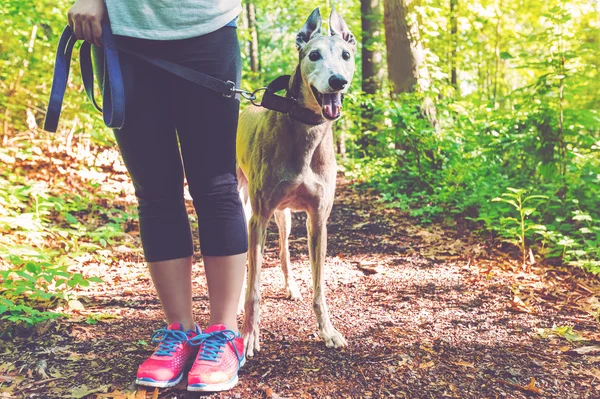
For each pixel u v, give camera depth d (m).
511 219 4.26
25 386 2.06
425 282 3.71
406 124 6.31
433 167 6.54
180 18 1.95
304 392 2.06
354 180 7.99
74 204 4.79
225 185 2.12
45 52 6.84
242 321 2.91
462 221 5.29
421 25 7.59
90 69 2.11
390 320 2.93
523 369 2.31
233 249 2.13
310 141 2.52
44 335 2.54
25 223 3.68
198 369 2.01
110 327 2.69
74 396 1.98
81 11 1.89
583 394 2.11
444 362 2.36
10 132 6.61
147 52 1.97
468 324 2.87
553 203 4.76
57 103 1.92
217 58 2.04
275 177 2.54
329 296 3.41
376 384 2.14
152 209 2.12
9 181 4.89
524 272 3.87
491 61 11.45
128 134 2.02
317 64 2.39
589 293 3.42
